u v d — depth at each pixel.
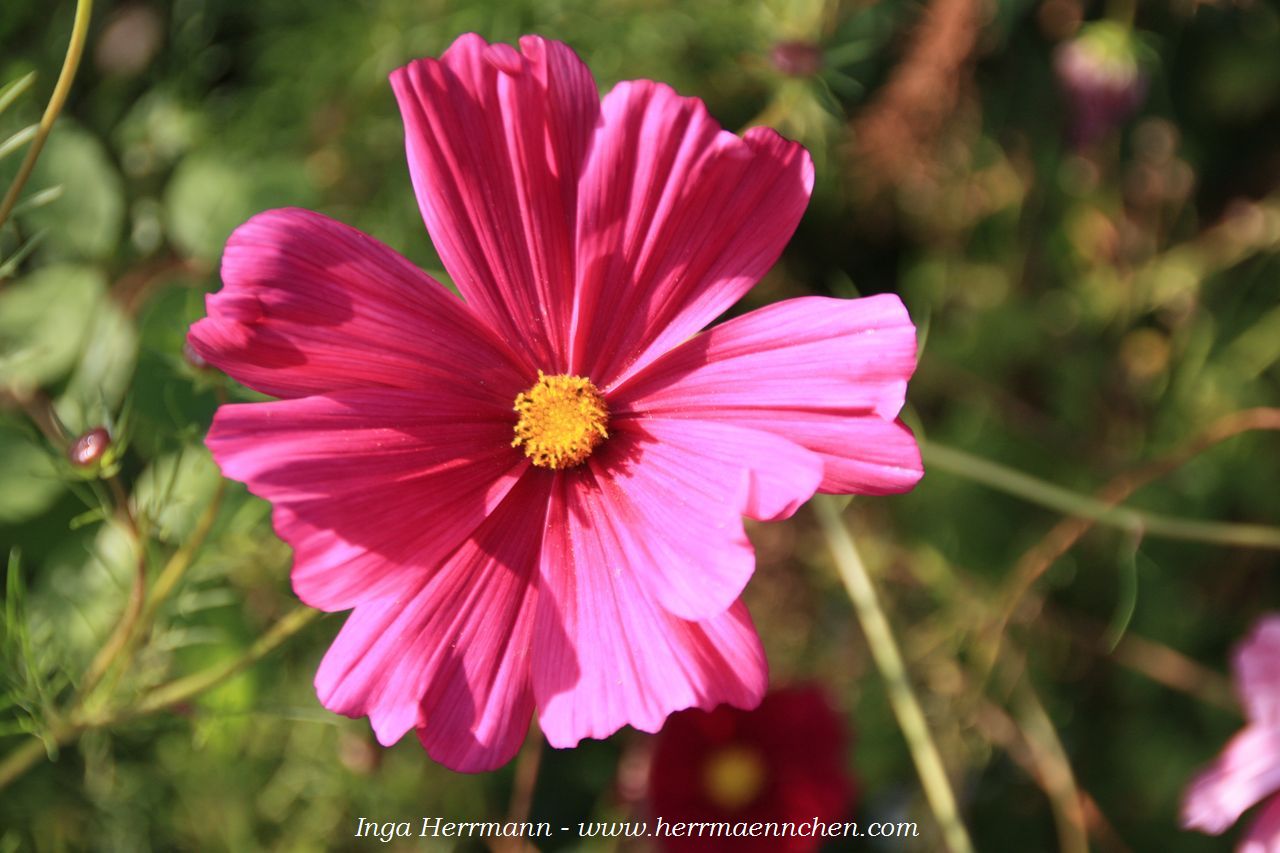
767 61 0.37
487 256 0.30
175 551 0.35
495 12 0.40
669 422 0.30
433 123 0.29
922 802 0.41
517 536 0.30
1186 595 0.43
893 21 0.41
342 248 0.29
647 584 0.29
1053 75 0.43
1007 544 0.42
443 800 0.40
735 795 0.38
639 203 0.29
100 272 0.38
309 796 0.40
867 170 0.42
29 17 0.40
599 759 0.41
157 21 0.41
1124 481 0.39
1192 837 0.42
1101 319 0.44
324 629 0.39
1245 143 0.45
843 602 0.42
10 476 0.36
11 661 0.33
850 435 0.28
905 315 0.28
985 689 0.42
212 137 0.41
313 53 0.41
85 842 0.39
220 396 0.32
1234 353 0.44
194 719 0.33
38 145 0.30
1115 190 0.44
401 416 0.29
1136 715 0.43
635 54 0.41
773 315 0.29
